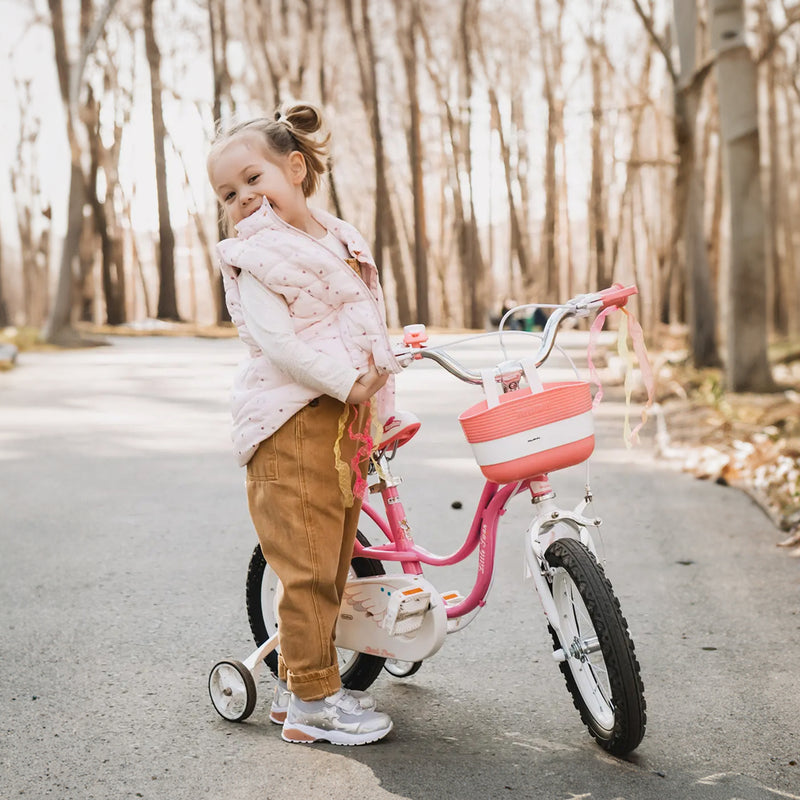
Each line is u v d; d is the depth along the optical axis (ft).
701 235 51.44
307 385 9.60
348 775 9.49
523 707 11.14
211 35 131.64
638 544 18.26
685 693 11.39
